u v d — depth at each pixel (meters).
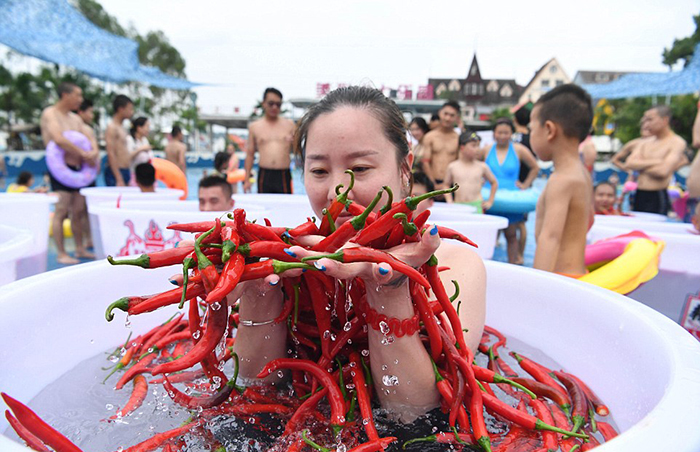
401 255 0.86
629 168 5.77
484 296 1.42
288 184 6.08
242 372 1.18
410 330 0.98
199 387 1.18
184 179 6.86
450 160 6.05
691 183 3.83
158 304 0.84
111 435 1.00
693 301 2.35
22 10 12.17
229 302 0.97
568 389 1.25
